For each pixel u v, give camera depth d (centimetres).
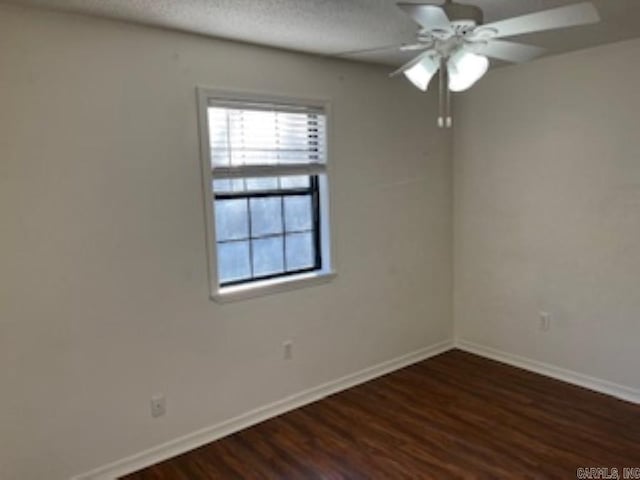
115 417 270
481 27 184
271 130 322
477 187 423
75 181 248
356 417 331
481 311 435
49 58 237
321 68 340
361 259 381
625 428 306
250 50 304
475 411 334
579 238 360
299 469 274
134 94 263
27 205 236
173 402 291
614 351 349
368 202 380
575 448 286
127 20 254
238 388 318
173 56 274
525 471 265
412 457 282
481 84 407
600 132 340
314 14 248
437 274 439
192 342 296
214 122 297
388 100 384
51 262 245
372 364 397
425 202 421
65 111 243
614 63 328
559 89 359
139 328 275
